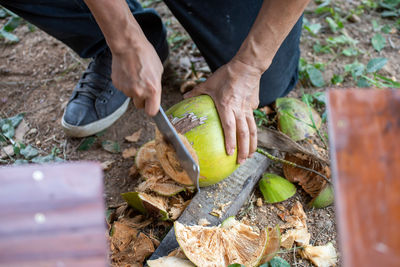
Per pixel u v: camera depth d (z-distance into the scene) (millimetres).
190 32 2311
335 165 783
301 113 2326
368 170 774
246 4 2109
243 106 1757
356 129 806
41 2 2205
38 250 686
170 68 3080
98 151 2480
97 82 2518
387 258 695
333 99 837
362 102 827
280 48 2150
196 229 1693
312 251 1783
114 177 2303
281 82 2402
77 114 2463
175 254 1650
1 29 3471
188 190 1998
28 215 717
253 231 1821
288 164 2141
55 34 2441
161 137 1747
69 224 717
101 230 717
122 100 2609
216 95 1779
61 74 3062
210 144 1719
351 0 3674
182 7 2146
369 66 2758
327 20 3293
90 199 746
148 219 1979
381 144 789
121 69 1536
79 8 2268
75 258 687
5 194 739
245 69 1730
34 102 2840
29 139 2576
